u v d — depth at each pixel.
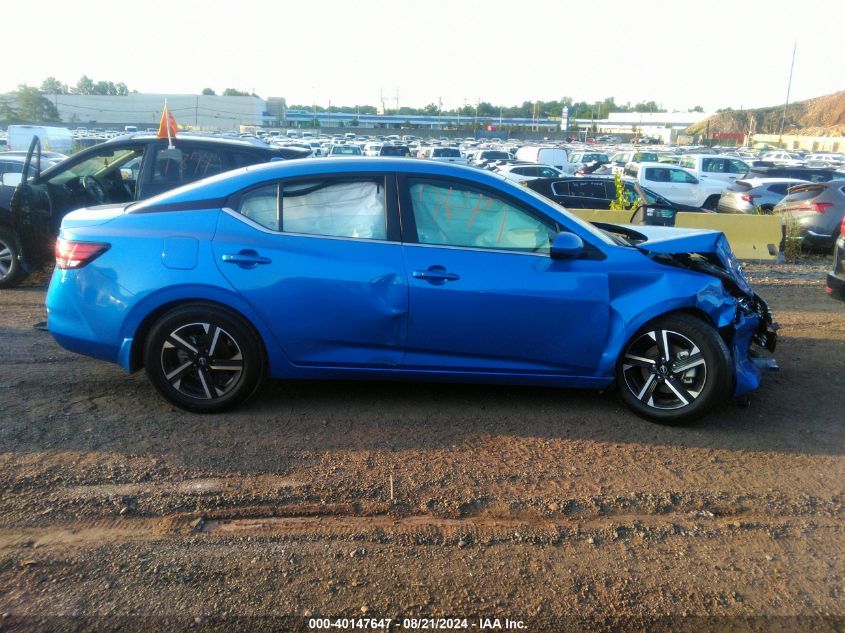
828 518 3.50
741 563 3.13
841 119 126.38
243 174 4.46
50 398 4.63
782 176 23.09
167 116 7.85
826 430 4.52
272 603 2.76
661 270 4.40
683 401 4.41
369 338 4.33
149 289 4.22
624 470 3.89
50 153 19.44
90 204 8.07
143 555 3.03
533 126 125.44
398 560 3.06
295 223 4.35
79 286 4.30
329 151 38.72
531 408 4.70
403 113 149.62
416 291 4.25
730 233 12.41
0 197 7.91
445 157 38.19
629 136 106.00
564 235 4.23
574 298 4.30
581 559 3.12
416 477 3.73
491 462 3.93
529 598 2.85
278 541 3.16
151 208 4.40
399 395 4.85
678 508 3.54
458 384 5.09
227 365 4.36
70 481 3.58
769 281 9.97
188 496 3.49
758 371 4.70
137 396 4.72
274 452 3.97
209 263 4.22
